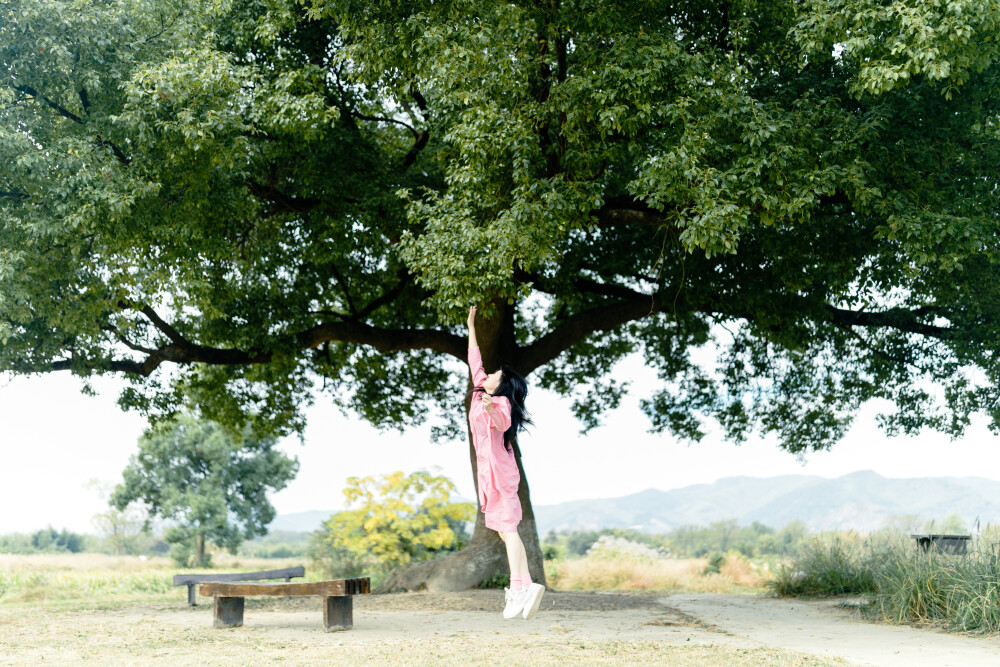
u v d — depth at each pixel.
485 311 11.10
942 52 9.35
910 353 16.95
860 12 9.74
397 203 13.45
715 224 9.73
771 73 12.34
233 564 51.59
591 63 11.10
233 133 11.96
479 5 11.43
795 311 14.70
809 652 7.11
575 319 16.17
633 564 20.56
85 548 81.19
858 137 10.61
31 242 11.48
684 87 10.65
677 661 6.60
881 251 13.49
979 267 12.58
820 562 14.27
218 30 13.13
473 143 10.76
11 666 6.54
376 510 21.62
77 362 14.35
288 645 7.71
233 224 14.60
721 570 20.28
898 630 8.89
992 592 8.68
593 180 12.02
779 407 18.56
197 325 16.56
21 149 10.95
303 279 16.66
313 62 14.02
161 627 9.50
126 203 10.98
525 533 15.46
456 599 12.92
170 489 52.84
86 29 11.49
